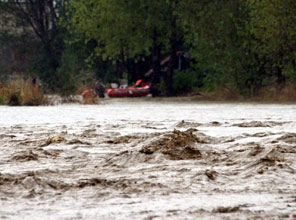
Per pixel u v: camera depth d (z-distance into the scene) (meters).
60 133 20.72
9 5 127.12
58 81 72.00
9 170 12.48
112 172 12.06
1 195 9.59
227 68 70.62
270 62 69.12
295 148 14.38
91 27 85.31
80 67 110.31
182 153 13.96
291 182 10.47
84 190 9.91
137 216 7.83
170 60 86.62
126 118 32.28
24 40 128.62
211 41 71.19
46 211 8.29
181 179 10.76
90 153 15.12
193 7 72.31
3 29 129.62
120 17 81.25
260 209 8.21
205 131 21.42
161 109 45.22
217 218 7.64
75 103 64.81
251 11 66.25
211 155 13.98
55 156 14.73
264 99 66.00
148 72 111.06
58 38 127.31
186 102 66.44
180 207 8.39
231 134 19.73
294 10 62.72
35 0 128.12
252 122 24.94
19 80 64.06
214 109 44.12
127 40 83.38
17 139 18.95
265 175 11.06
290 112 37.66
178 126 24.53
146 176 11.19
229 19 70.06
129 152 13.95
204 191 9.73
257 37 65.25
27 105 60.06
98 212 8.13
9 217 7.89
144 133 20.53
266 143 16.33
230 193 9.55
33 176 10.59
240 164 12.63
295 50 64.38
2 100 61.12
